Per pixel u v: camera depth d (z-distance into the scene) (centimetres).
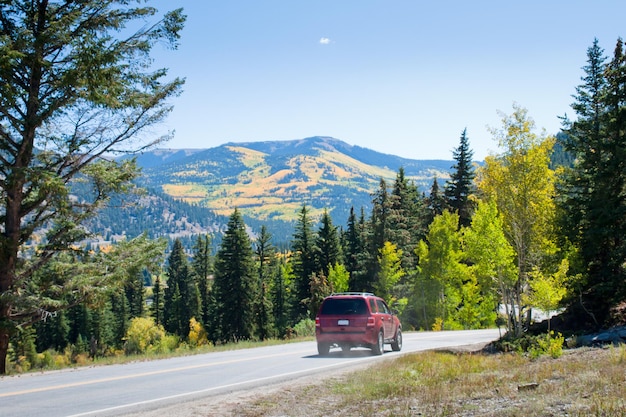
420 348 2238
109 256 2222
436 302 4984
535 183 2378
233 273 6925
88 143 2172
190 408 952
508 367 1488
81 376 1350
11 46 1844
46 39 1917
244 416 902
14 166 1944
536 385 1017
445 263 4834
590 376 1091
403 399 1006
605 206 2394
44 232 2186
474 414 824
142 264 2231
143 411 917
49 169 2058
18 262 2025
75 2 2106
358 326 1845
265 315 7194
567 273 2447
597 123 2659
